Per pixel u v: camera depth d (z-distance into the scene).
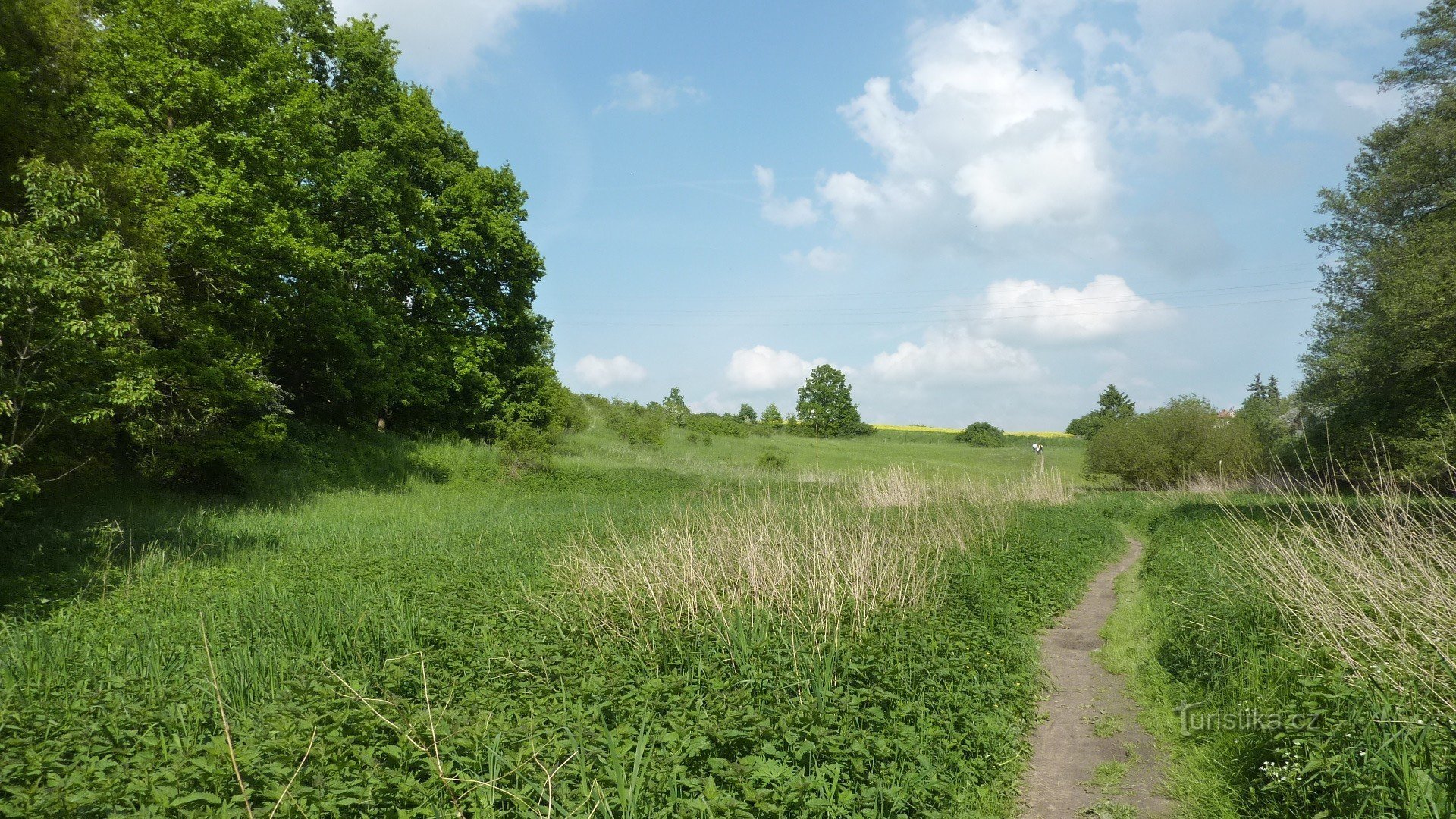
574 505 26.09
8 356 11.53
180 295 20.88
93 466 18.81
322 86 31.34
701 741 5.14
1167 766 6.62
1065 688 8.92
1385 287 22.62
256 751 4.73
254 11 23.00
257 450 21.97
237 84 21.83
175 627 9.20
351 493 25.70
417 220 32.78
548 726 5.62
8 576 11.84
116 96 20.05
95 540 13.81
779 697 6.38
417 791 4.47
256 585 11.62
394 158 32.38
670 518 17.72
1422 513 9.23
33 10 15.17
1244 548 11.84
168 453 20.53
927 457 69.19
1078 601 13.61
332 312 27.12
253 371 23.30
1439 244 20.41
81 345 11.95
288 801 4.14
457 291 37.03
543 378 39.81
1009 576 13.44
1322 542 9.30
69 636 8.63
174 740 5.30
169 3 21.38
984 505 24.11
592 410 58.94
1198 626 9.31
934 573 11.55
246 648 7.74
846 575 10.30
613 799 4.56
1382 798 4.77
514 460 33.75
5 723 5.53
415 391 32.34
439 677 7.18
